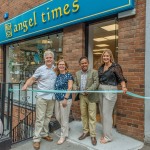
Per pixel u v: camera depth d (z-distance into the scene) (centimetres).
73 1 530
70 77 422
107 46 531
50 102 423
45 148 411
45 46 687
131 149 396
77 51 549
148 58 413
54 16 589
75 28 553
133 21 438
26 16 696
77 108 547
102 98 411
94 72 410
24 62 786
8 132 429
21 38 745
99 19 507
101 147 399
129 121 448
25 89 397
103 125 416
